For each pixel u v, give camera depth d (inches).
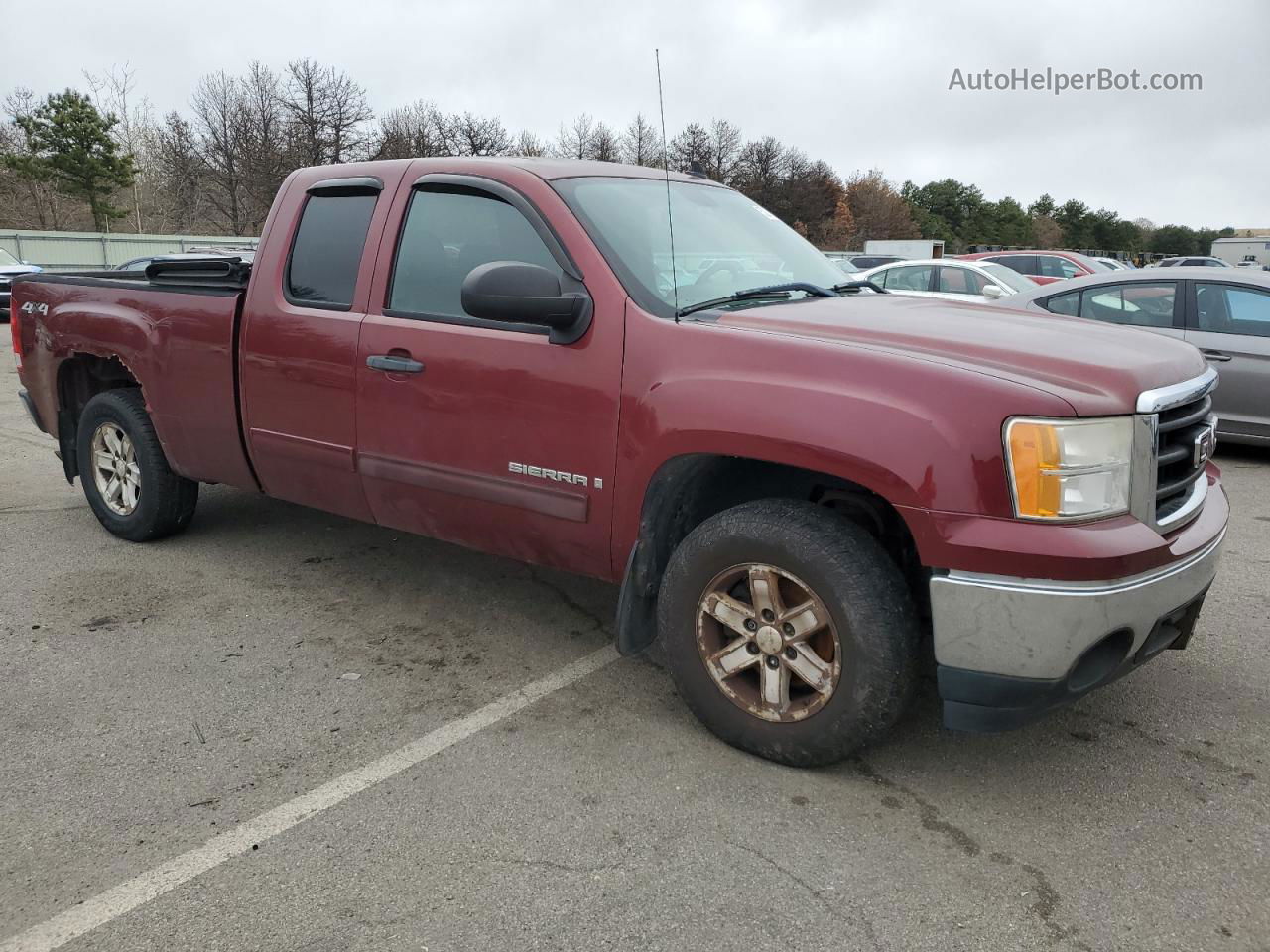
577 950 87.5
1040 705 101.1
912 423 101.0
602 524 126.4
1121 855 100.9
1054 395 98.6
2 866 99.1
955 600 100.2
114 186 1659.7
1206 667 144.5
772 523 110.8
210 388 171.6
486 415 134.2
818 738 112.3
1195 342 284.8
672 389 116.1
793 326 117.0
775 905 93.3
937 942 88.4
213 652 150.5
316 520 219.5
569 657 149.5
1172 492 107.6
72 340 196.5
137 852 101.4
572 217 130.3
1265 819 107.0
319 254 158.1
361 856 100.8
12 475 266.7
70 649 151.1
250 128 1887.3
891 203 2893.7
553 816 107.7
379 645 153.8
